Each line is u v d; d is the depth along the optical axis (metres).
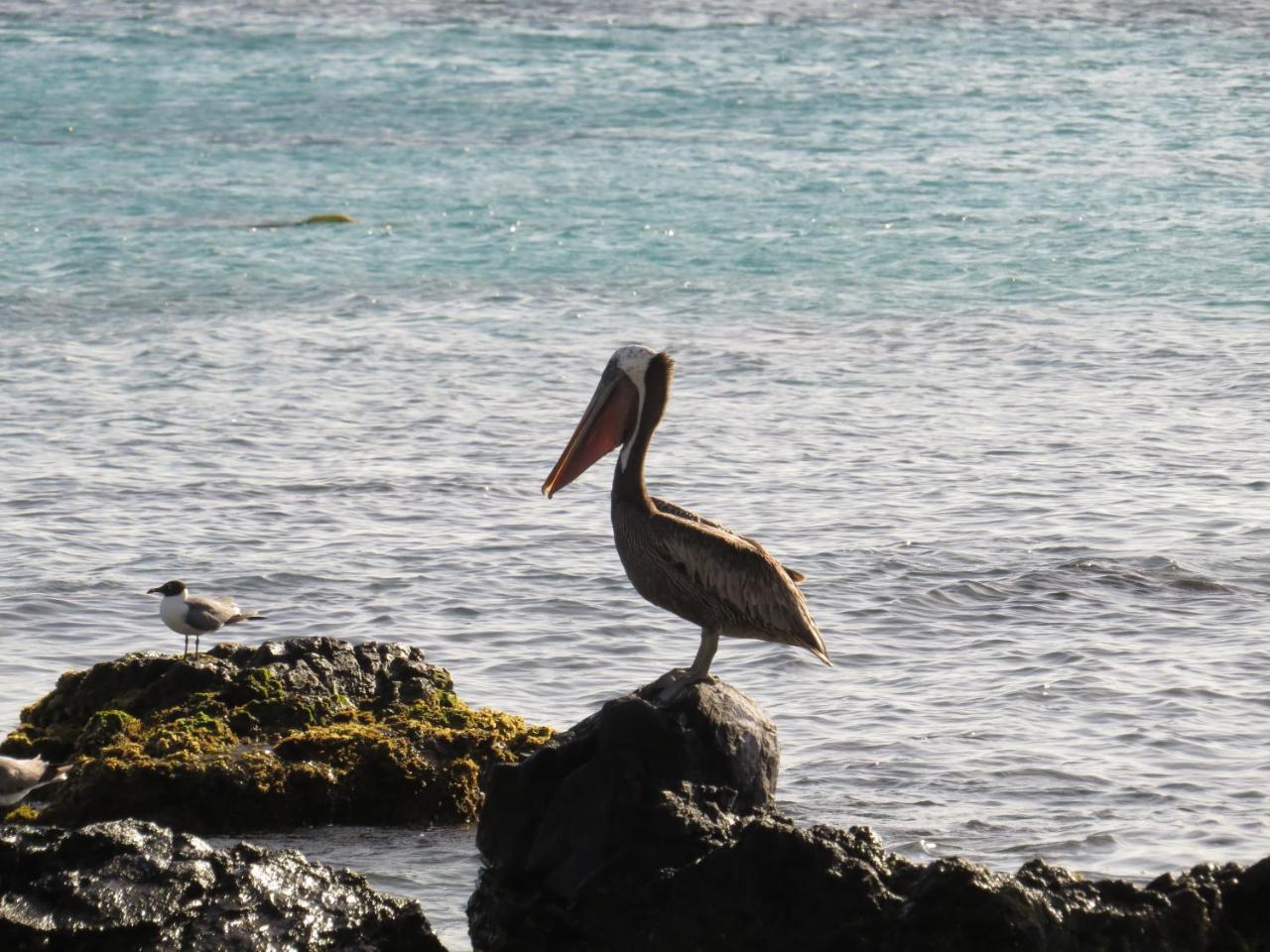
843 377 33.78
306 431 29.48
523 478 26.69
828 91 69.62
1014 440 28.83
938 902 10.35
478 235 48.50
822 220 49.69
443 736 15.37
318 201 52.81
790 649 19.23
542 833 11.94
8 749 15.36
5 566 21.77
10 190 53.81
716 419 30.34
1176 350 35.66
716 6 91.25
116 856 11.38
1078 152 58.50
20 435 28.84
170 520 24.11
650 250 46.56
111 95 69.19
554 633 19.69
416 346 36.56
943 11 89.12
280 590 21.17
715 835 11.55
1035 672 18.33
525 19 86.56
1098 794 15.05
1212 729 16.59
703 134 62.31
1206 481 26.20
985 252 45.84
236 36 81.44
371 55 77.62
